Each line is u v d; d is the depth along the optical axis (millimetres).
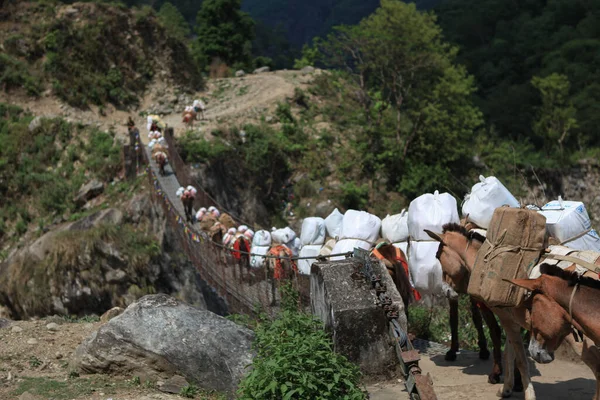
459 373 8766
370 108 50656
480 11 96562
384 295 7828
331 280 8000
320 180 45844
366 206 44938
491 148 49625
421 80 49594
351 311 7691
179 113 50344
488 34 95375
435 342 11180
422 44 49062
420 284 9648
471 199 8484
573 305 5984
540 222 6648
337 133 49688
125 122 47406
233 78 57469
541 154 53812
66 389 7480
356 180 46344
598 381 6227
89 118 46656
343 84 56469
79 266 31984
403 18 48250
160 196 30391
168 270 33312
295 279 10508
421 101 48219
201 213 25750
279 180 45688
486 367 8977
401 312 7973
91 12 52094
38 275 31750
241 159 44125
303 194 45156
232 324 8023
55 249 32094
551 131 58594
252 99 52719
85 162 41500
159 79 52250
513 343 6980
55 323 10156
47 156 42250
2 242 38000
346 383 6801
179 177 34062
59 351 8742
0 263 35781
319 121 50844
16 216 38844
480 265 6836
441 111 46500
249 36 69625
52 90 47500
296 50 141750
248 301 12578
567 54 79938
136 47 52406
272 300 10992
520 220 6664
